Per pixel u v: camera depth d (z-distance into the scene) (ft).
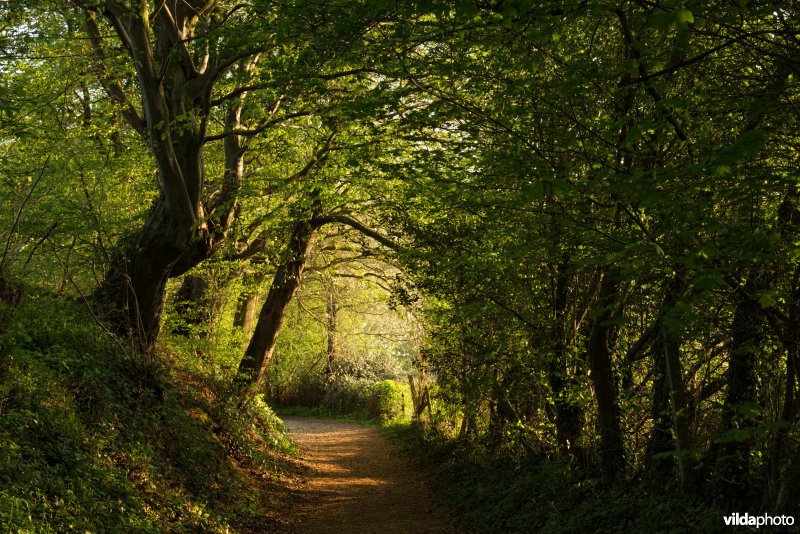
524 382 40.34
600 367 31.07
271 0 26.09
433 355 48.34
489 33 24.32
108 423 29.45
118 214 37.11
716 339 23.08
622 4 18.53
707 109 21.88
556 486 33.81
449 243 40.16
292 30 26.89
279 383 121.90
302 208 49.26
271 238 53.78
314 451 71.82
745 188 16.87
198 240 39.24
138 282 39.29
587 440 32.91
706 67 21.70
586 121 25.58
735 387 23.71
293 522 37.29
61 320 34.17
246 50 32.96
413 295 49.75
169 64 35.42
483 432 49.44
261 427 60.85
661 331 24.62
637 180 16.16
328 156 42.68
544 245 28.32
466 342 43.24
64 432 25.79
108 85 39.27
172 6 35.04
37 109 32.86
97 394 30.37
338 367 125.59
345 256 74.43
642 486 28.25
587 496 30.91
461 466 48.96
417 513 40.24
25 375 26.78
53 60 37.27
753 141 13.29
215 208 41.68
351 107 29.58
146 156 42.80
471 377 42.70
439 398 52.95
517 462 41.39
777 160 20.66
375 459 66.18
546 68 28.02
